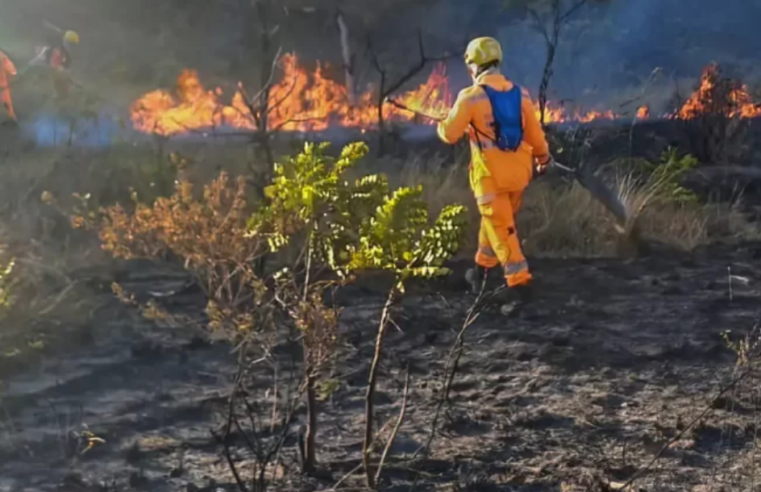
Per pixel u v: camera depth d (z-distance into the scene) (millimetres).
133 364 6605
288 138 14375
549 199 10953
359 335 7168
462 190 11180
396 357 6789
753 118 16375
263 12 9547
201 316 7641
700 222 11188
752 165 14758
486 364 6723
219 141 14742
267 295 6184
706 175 13695
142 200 10648
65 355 6785
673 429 5586
